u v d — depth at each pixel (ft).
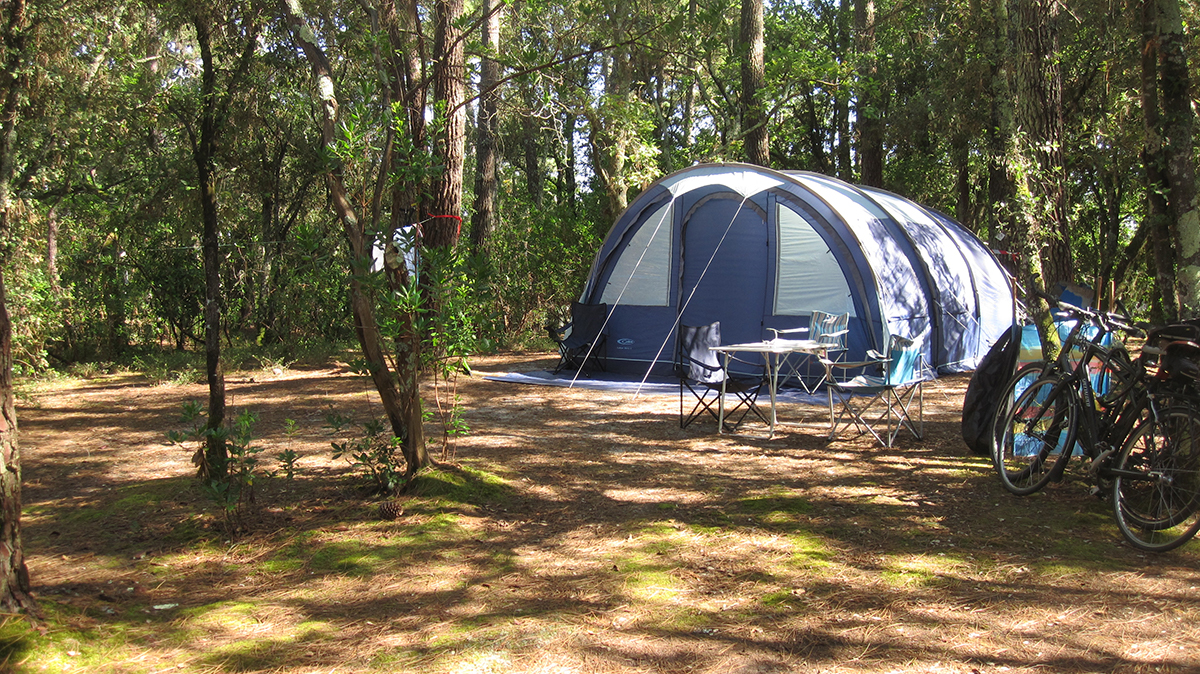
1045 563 12.39
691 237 34.96
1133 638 9.93
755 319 33.37
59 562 12.91
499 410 26.96
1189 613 10.57
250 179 44.80
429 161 15.26
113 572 12.48
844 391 30.30
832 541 13.61
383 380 15.93
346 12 30.60
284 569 12.59
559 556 13.10
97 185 43.37
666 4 39.34
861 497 16.17
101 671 9.29
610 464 19.21
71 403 30.14
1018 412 16.90
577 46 36.01
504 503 15.88
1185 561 12.37
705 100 59.57
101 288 45.73
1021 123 30.42
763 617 10.70
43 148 37.83
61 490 17.66
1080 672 9.14
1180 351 13.12
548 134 75.00
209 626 10.57
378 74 16.01
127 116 37.91
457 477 16.31
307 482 17.21
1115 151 45.29
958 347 35.35
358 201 16.49
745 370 33.27
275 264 45.78
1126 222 66.28
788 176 32.50
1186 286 15.64
